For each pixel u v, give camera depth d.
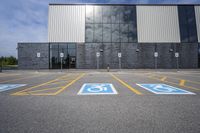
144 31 27.00
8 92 6.00
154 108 3.83
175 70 23.30
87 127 2.73
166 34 27.03
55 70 24.03
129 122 2.95
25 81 9.85
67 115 3.34
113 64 26.44
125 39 26.78
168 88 6.92
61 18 26.70
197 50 27.02
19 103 4.32
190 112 3.53
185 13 27.59
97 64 26.38
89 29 26.77
